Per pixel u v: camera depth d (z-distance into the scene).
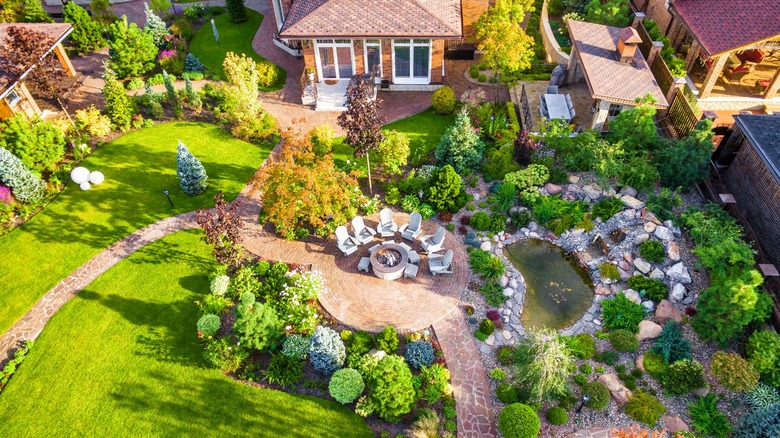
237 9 42.47
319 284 22.06
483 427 17.83
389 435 17.70
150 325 21.28
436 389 18.42
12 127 26.00
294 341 19.72
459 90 34.16
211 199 26.77
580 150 26.38
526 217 24.69
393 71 34.00
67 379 19.62
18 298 22.52
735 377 17.38
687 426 17.31
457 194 24.94
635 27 34.34
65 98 32.56
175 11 44.94
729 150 24.88
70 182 27.70
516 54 29.06
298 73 36.81
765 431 16.16
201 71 36.31
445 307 21.56
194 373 19.66
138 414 18.48
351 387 18.05
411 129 31.06
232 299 21.94
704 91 28.81
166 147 29.83
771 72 31.11
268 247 24.27
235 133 30.38
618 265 22.42
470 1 35.00
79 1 47.09
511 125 29.33
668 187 24.66
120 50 33.97
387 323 21.02
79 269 23.58
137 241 24.72
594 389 18.00
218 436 17.83
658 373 18.64
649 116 24.80
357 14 31.81
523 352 17.75
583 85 32.84
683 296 20.70
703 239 21.59
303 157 24.02
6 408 18.88
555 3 39.12
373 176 27.77
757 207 22.58
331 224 24.58
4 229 25.22
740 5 28.33
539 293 22.33
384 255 23.00
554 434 17.42
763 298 18.55
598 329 20.56
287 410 18.42
